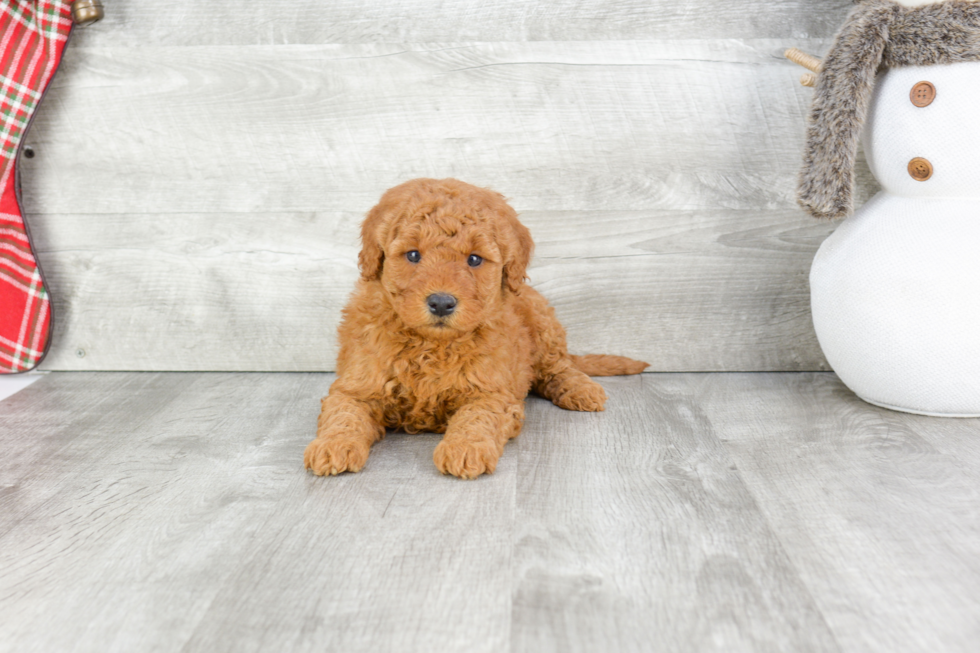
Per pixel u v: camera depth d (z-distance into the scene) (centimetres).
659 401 253
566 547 159
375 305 214
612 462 203
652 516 173
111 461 205
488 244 197
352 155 270
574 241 276
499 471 198
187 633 133
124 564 154
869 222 232
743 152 268
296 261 278
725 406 247
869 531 166
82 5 251
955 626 134
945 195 220
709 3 258
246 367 287
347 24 262
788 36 260
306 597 143
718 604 140
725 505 178
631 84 263
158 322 286
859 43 217
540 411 246
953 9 204
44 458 207
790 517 172
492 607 139
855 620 136
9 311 270
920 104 212
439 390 213
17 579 149
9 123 256
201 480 193
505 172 271
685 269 277
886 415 235
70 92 267
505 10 260
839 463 201
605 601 141
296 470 199
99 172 273
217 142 270
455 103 266
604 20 260
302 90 265
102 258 280
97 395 261
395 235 199
